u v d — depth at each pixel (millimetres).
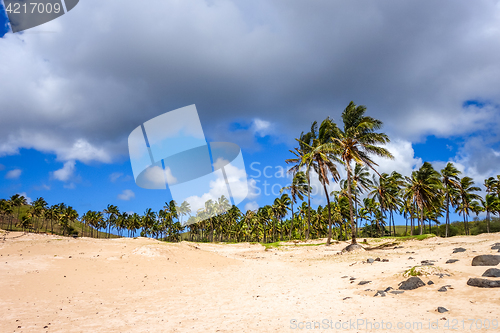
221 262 18469
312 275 14391
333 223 63094
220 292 11180
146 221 96562
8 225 100625
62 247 17469
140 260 15977
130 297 10148
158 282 12766
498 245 14359
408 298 7719
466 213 51969
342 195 53094
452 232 62312
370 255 19859
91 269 13492
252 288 11906
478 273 8836
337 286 10734
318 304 8141
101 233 127125
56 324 6828
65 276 11961
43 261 13711
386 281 9836
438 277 8859
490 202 52750
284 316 7102
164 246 18922
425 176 40531
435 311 6332
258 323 6641
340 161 29906
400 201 57156
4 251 15383
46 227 110938
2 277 10867
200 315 7758
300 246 33031
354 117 28203
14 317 7234
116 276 13008
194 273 15258
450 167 49000
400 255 18594
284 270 16969
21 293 9484
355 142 27578
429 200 40781
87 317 7551
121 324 6945
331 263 18125
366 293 8852
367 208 63594
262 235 94250
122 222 106875
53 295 9648
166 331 6348
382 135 26547
